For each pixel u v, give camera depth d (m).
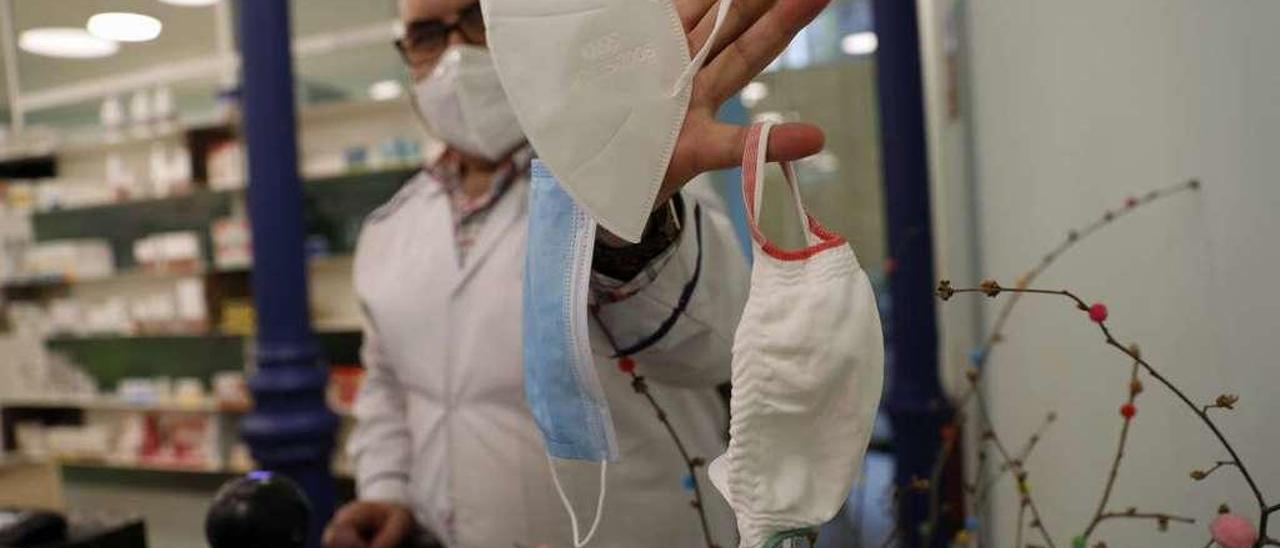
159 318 4.79
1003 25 1.26
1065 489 1.06
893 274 2.11
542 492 1.19
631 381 0.99
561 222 0.75
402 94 4.25
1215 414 0.73
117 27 4.46
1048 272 1.08
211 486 5.03
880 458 2.93
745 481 0.58
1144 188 0.83
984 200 1.41
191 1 4.45
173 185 4.64
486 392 1.25
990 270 1.38
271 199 2.30
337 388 4.16
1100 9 0.90
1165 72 0.78
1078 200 0.98
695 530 1.16
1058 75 1.03
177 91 4.88
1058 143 1.04
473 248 1.29
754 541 0.58
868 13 3.11
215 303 4.66
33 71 5.15
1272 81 0.61
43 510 1.05
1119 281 0.89
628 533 1.13
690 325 0.88
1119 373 0.90
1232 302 0.68
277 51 2.30
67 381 5.38
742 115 2.36
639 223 0.59
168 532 4.53
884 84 2.12
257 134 2.30
